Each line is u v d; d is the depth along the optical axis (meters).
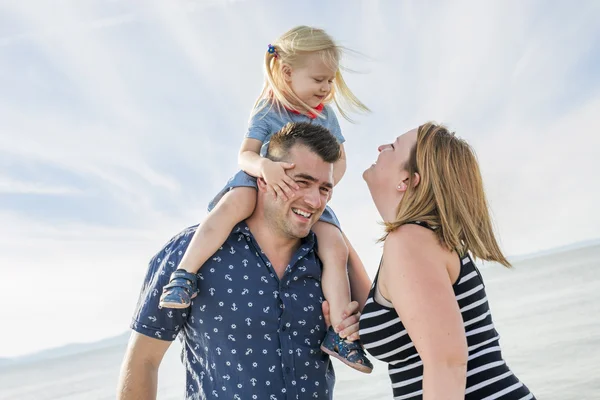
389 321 2.35
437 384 2.08
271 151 2.92
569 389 12.12
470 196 2.42
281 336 2.78
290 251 2.95
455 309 2.17
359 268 3.15
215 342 2.79
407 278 2.21
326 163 2.83
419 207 2.39
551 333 18.08
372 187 2.73
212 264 2.85
